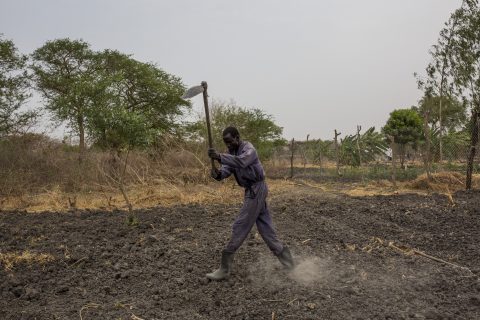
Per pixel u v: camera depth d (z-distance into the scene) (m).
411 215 9.23
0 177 14.20
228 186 14.83
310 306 4.81
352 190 13.61
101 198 13.45
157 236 7.78
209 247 6.93
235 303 5.01
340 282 5.49
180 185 14.79
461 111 21.41
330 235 7.69
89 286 5.66
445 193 12.12
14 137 16.08
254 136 22.30
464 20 19.88
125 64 23.70
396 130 24.66
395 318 4.58
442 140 19.55
